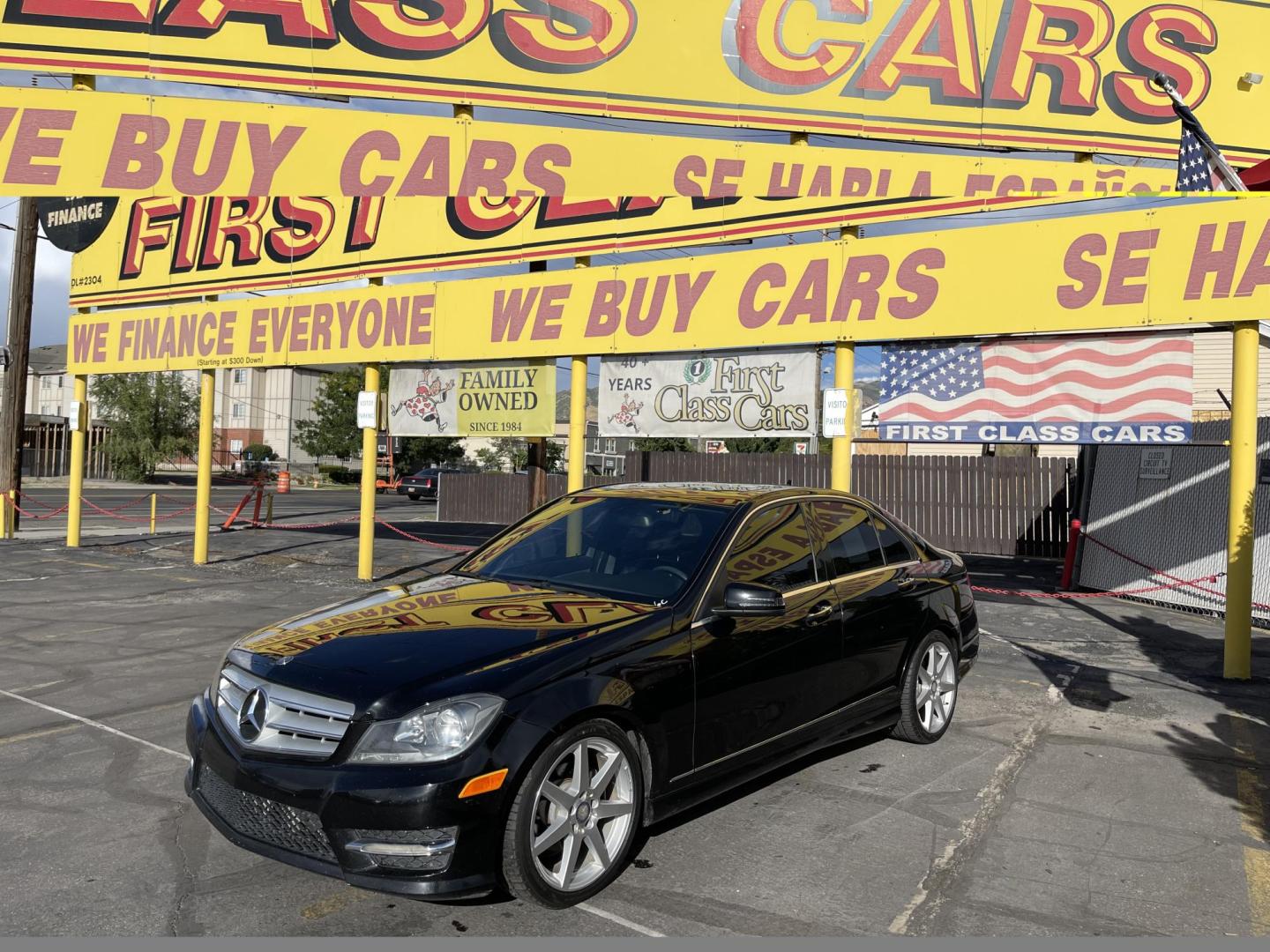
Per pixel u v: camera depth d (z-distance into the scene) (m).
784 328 9.43
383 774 3.26
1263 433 9.94
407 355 12.07
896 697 5.46
